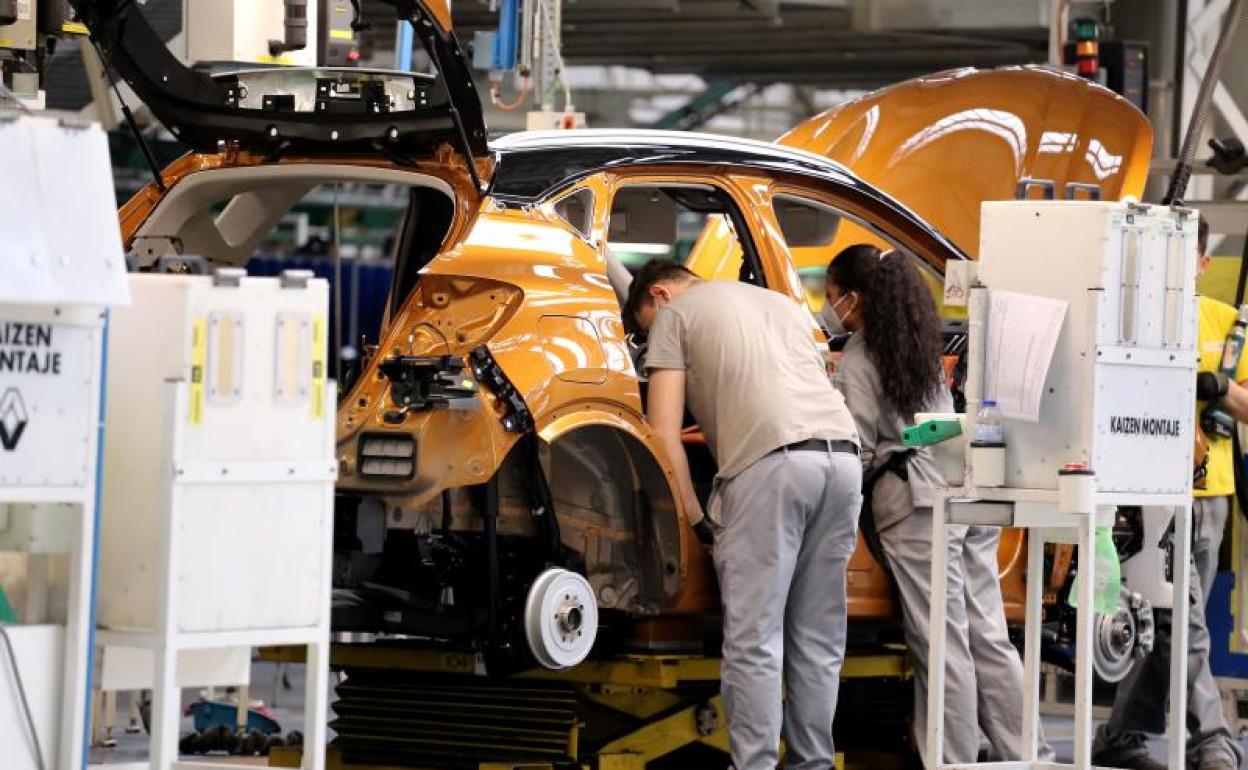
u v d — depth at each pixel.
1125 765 16.28
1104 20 24.50
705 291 12.96
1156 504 11.95
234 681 10.00
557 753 12.88
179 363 9.40
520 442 12.13
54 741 9.25
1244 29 24.33
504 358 11.82
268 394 9.65
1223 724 15.80
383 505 11.95
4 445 8.89
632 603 12.67
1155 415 11.88
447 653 13.05
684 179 13.41
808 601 12.97
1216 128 24.59
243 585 9.58
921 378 13.56
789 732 13.12
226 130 12.94
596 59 36.91
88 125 9.06
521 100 18.97
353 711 13.55
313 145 12.85
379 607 12.23
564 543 12.52
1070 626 15.19
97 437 9.17
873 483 13.64
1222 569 17.50
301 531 9.77
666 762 14.88
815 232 15.38
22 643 9.14
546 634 11.76
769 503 12.50
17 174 8.81
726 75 39.84
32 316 8.95
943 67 37.09
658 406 12.70
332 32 15.04
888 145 18.48
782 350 12.83
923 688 13.70
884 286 13.67
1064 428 11.57
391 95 12.88
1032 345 11.54
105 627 9.62
